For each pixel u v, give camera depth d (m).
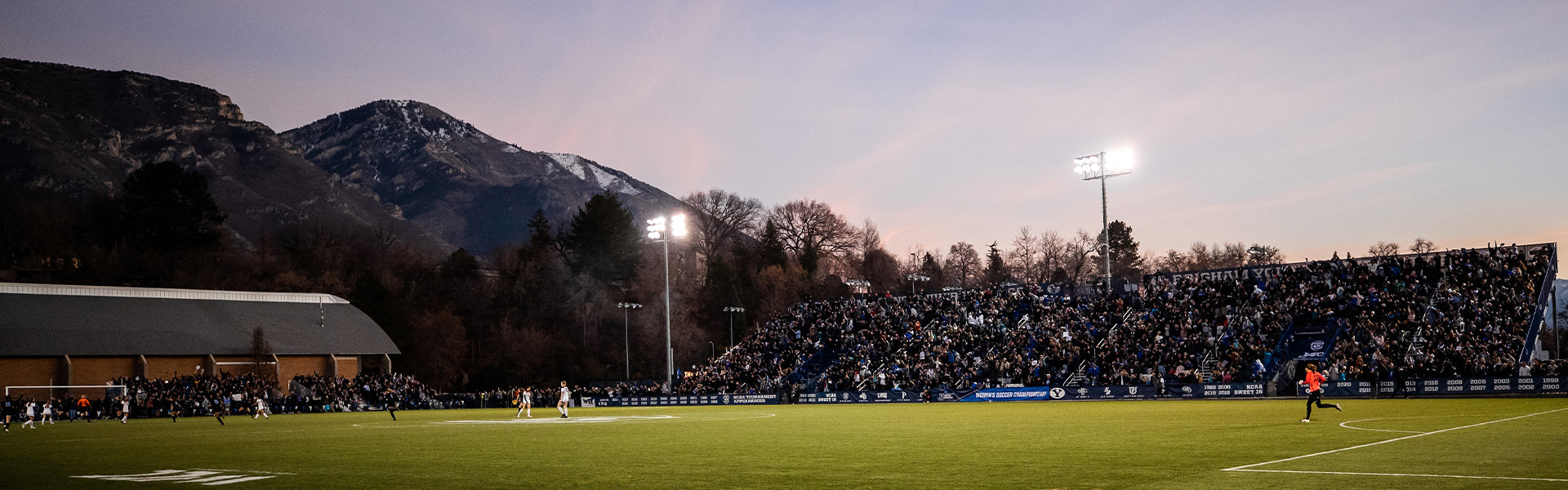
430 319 119.12
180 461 25.16
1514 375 56.69
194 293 95.31
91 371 84.19
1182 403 56.12
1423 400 53.25
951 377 76.31
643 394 86.06
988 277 167.25
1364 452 22.16
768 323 97.62
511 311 132.25
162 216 130.88
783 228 153.62
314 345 95.00
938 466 21.23
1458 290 68.69
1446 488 15.68
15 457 27.70
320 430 42.72
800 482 18.73
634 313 132.25
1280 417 37.88
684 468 21.64
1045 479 18.44
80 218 135.38
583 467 22.12
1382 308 68.25
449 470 21.92
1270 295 74.88
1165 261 169.25
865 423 40.12
